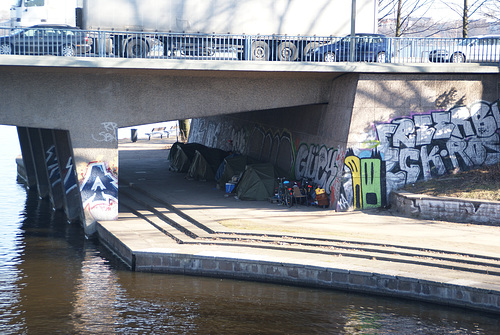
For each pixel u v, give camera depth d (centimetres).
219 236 1991
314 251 1820
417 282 1549
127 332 1409
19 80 2211
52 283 1755
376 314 1491
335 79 2559
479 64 2466
